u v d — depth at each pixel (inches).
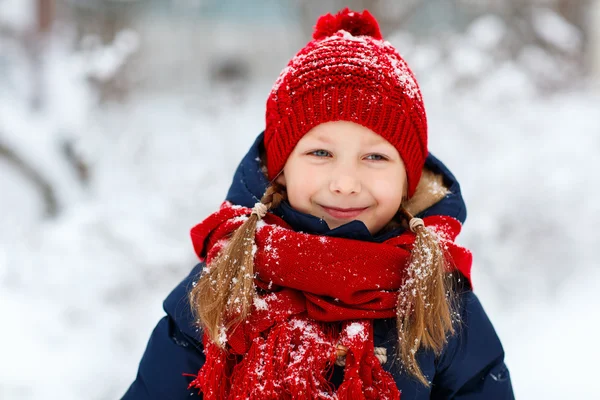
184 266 143.7
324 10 314.5
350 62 54.6
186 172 153.3
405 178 58.4
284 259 51.9
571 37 231.8
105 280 133.5
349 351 51.3
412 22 294.2
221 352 51.8
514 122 171.2
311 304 52.5
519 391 117.1
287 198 58.7
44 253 134.9
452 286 56.3
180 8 417.7
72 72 166.4
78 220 140.3
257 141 62.7
